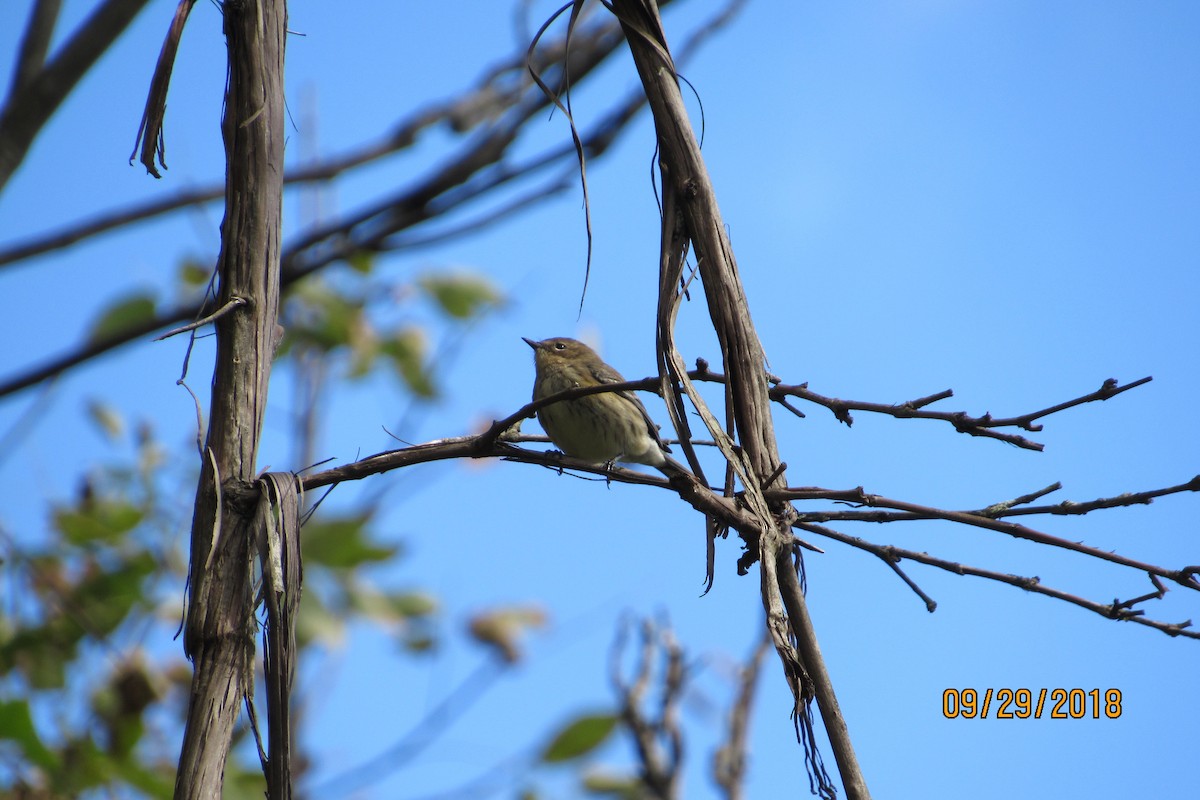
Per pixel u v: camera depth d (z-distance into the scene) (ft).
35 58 30.30
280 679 20.98
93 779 33.17
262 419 22.80
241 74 23.31
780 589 24.58
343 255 33.60
